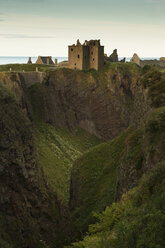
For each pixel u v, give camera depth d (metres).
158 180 17.11
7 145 33.69
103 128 122.75
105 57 142.75
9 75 93.12
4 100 38.25
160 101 42.28
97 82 122.19
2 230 28.42
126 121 123.50
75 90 118.62
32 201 35.59
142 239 11.88
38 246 32.53
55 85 114.38
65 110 114.75
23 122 40.62
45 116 103.75
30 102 102.62
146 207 14.54
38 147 84.38
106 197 42.44
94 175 53.69
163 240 11.58
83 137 115.44
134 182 29.72
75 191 55.59
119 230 13.51
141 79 54.06
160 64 156.62
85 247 16.36
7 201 31.34
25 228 32.09
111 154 56.06
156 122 29.41
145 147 29.20
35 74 108.88
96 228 18.94
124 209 17.86
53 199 41.97
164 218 12.31
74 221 45.03
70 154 92.62
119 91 124.94
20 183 34.56
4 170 32.25
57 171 76.19
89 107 121.88
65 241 37.56
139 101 52.72
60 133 106.19
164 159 25.05
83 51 122.75
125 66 131.25
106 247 14.20
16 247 28.58
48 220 37.03
